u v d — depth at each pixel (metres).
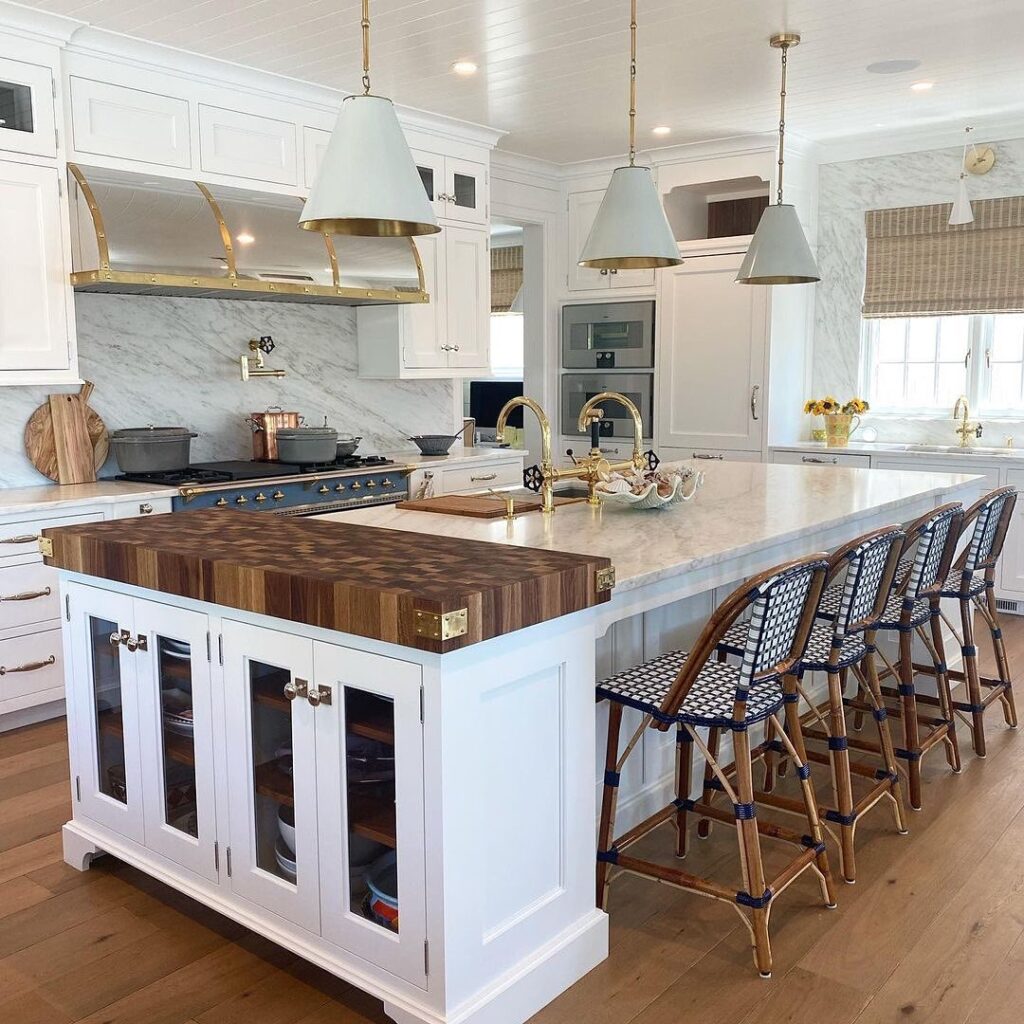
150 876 2.67
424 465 5.17
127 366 4.59
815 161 6.28
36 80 3.77
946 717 3.38
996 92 4.93
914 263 6.05
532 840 2.08
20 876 2.67
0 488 4.16
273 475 4.41
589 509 3.33
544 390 6.99
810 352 6.52
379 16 3.74
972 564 3.46
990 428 5.96
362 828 2.00
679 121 5.44
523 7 3.67
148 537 2.46
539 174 6.59
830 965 2.27
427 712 1.83
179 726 2.38
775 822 3.01
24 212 3.77
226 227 4.27
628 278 6.60
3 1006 2.13
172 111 4.23
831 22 3.86
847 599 2.59
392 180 2.26
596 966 2.27
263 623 2.11
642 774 2.92
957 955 2.30
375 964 2.01
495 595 1.84
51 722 3.89
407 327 5.36
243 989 2.19
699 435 6.39
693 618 3.16
